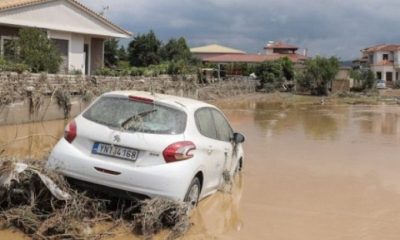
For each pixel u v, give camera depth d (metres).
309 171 11.38
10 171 6.21
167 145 6.43
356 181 10.48
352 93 53.47
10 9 24.41
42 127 16.33
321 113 30.34
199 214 7.36
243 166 11.50
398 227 7.38
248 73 56.44
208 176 7.45
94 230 6.09
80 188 6.72
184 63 36.53
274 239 6.60
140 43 53.59
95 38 31.95
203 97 37.62
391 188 9.94
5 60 19.34
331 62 53.50
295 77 56.16
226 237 6.50
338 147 15.52
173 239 6.15
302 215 7.79
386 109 35.44
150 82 27.83
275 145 15.38
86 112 7.01
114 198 6.88
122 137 6.48
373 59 89.44
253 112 29.25
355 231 7.11
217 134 8.20
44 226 5.78
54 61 22.02
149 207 6.12
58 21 27.30
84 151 6.61
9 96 16.14
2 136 13.71
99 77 21.92
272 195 8.95
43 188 6.30
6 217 6.02
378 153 14.57
